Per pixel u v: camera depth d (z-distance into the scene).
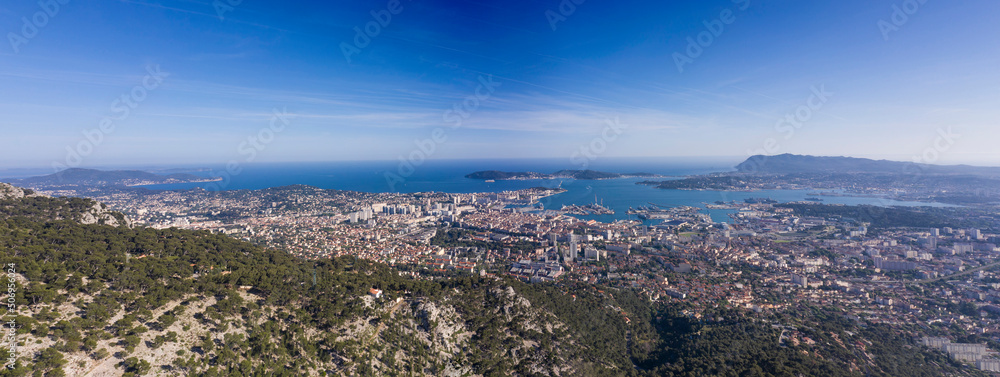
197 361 78.56
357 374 89.94
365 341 101.19
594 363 117.19
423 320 114.25
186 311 91.69
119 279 96.81
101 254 113.62
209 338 84.94
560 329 130.75
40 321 76.00
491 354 108.88
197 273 118.06
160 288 95.38
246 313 97.69
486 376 99.44
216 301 99.31
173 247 136.25
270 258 148.50
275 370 82.44
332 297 115.00
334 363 91.75
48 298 81.25
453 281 152.25
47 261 101.00
